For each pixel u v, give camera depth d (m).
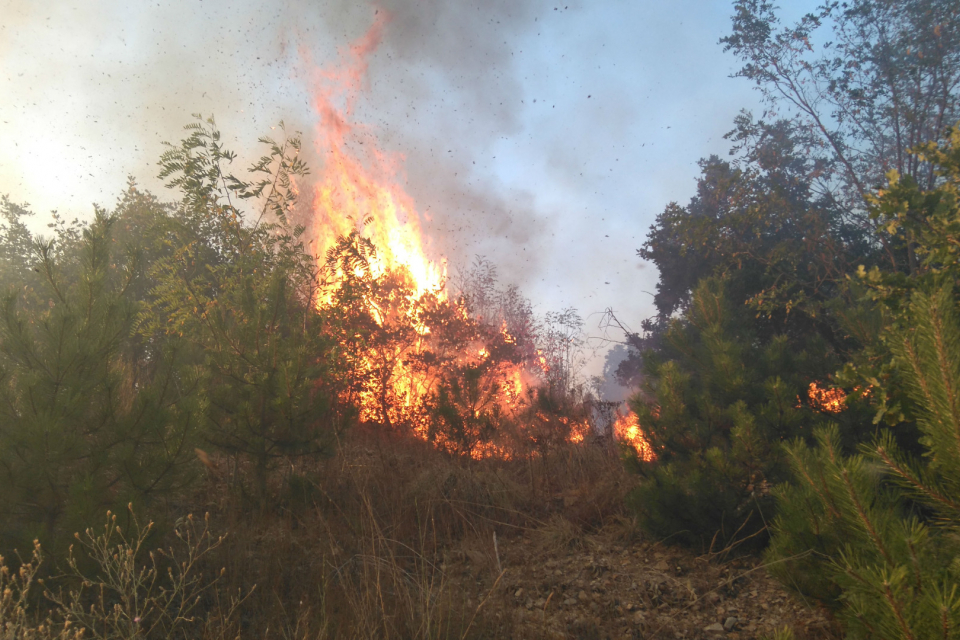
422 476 6.16
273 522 5.21
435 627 3.65
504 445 7.19
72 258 9.44
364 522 4.99
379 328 7.93
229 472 5.82
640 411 5.55
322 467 6.20
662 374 5.63
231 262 6.98
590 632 3.94
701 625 4.08
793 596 3.86
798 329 10.76
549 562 5.02
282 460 6.40
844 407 4.96
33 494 3.79
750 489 5.06
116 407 4.17
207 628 3.48
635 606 4.34
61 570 3.50
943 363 2.69
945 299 2.79
